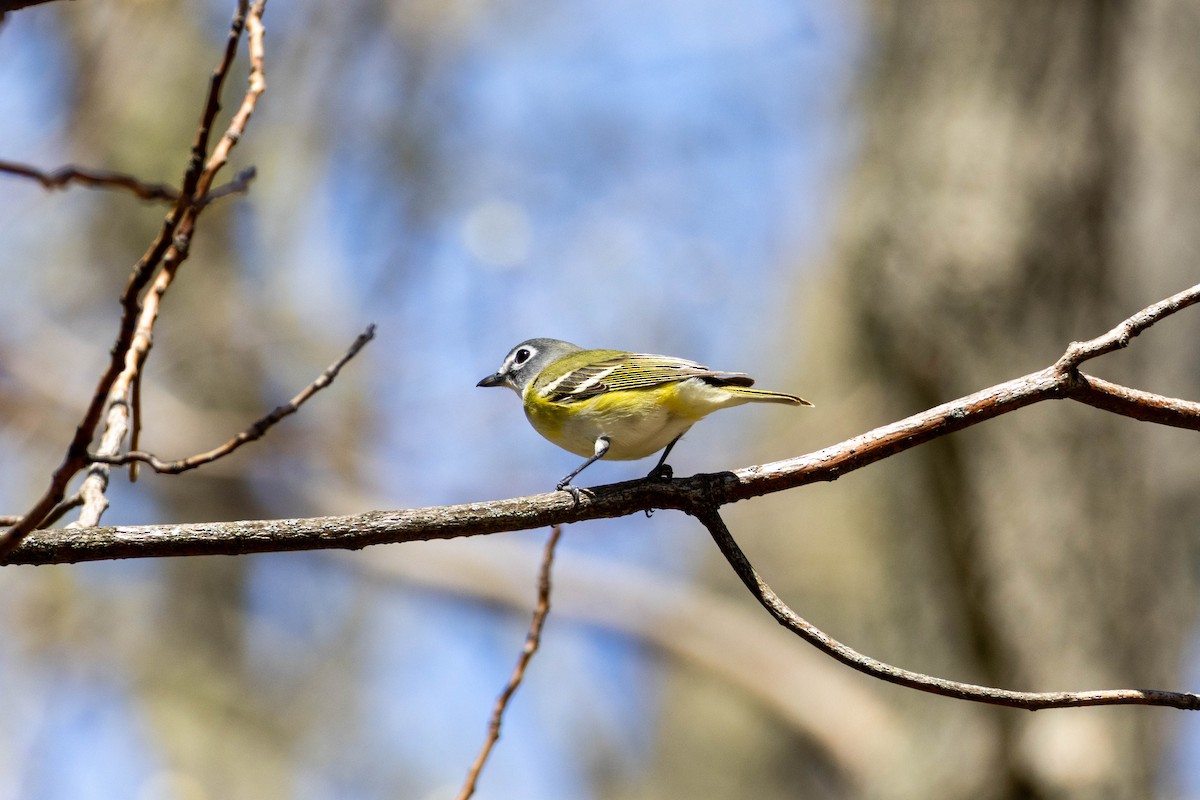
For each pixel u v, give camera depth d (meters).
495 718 6.73
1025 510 12.23
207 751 17.06
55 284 15.73
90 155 14.47
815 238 18.98
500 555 17.52
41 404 15.29
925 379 12.44
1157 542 13.15
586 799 19.95
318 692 18.58
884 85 13.55
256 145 17.20
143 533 5.52
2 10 4.40
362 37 17.83
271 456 16.06
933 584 13.55
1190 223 13.98
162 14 15.71
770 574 18.84
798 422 18.03
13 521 5.68
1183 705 5.20
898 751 14.31
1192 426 5.63
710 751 20.06
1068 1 12.38
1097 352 5.56
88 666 15.91
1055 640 12.09
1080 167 12.21
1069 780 11.62
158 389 16.39
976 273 12.16
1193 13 14.40
